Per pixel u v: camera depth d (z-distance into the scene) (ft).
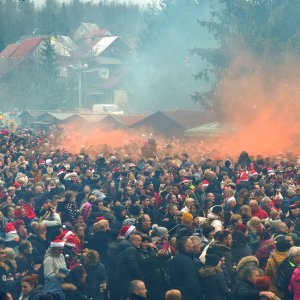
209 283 49.49
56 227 68.39
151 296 52.37
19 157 121.60
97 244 59.16
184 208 71.87
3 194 87.97
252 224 60.90
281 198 79.66
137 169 110.01
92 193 83.05
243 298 44.45
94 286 53.21
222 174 101.30
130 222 62.64
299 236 65.36
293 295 48.49
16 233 65.21
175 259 50.60
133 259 53.01
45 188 95.09
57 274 50.42
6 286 53.42
